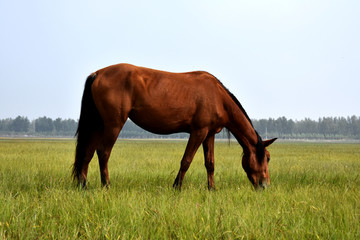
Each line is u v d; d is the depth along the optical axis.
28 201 4.25
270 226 3.34
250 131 6.43
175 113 5.97
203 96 6.14
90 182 6.30
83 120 5.95
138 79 5.82
